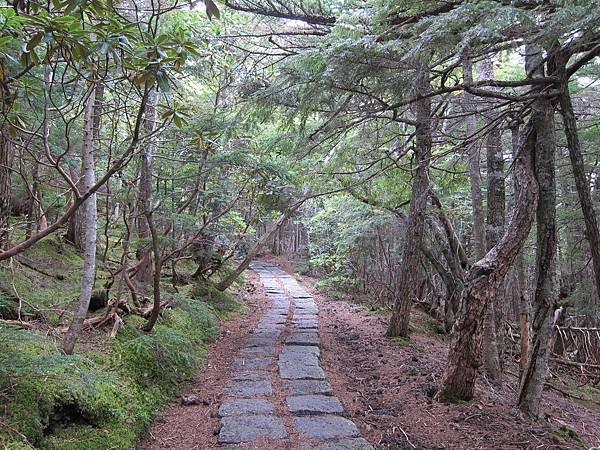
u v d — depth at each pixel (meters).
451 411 3.95
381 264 10.75
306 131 5.34
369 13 3.64
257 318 8.04
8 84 3.14
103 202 6.94
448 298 8.45
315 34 5.85
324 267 15.09
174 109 3.45
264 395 4.12
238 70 7.12
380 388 4.52
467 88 3.56
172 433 3.41
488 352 5.53
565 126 3.79
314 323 7.63
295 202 8.48
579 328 8.56
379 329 7.50
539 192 4.10
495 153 6.17
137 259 6.78
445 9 3.49
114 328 4.33
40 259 5.90
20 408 2.63
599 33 2.82
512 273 9.18
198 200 7.46
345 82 3.43
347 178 6.89
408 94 3.61
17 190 5.62
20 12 2.64
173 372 4.36
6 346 2.81
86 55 2.54
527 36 2.96
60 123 5.23
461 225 10.06
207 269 8.56
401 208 8.65
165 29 5.56
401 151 5.91
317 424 3.48
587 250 7.97
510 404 4.37
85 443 2.82
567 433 4.01
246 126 5.14
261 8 5.74
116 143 4.93
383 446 3.25
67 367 3.17
